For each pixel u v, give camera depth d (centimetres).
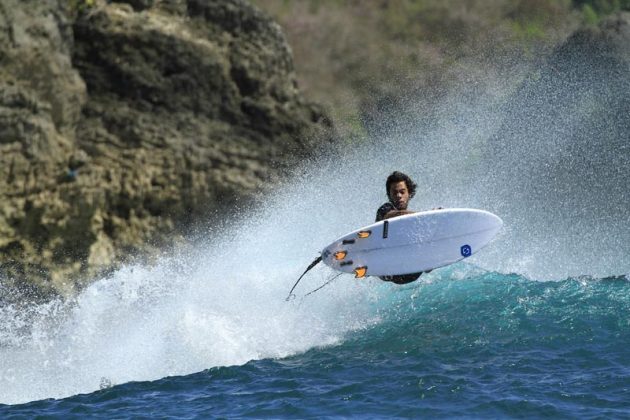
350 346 3195
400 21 9944
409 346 3117
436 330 3272
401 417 2381
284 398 2614
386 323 3422
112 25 7675
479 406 2436
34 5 7112
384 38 9769
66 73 7288
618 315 3250
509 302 3491
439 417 2367
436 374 2752
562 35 10106
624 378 2623
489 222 3338
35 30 7050
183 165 7512
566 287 3656
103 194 7175
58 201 6994
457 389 2588
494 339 3116
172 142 7544
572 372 2712
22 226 6819
